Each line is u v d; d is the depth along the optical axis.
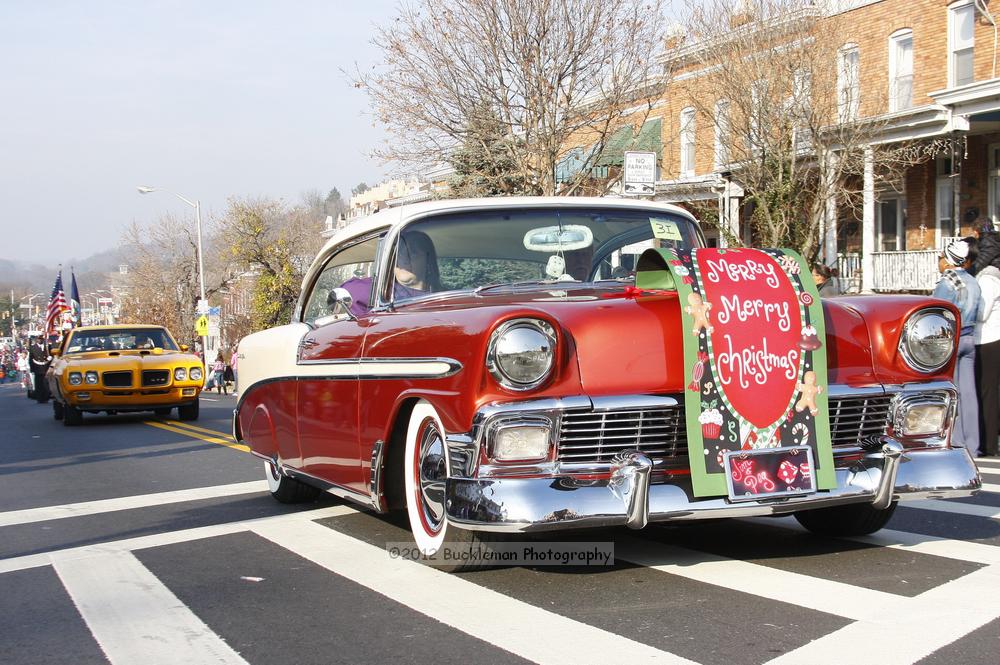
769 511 4.06
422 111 22.23
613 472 3.89
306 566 4.84
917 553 4.64
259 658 3.49
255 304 55.06
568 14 21.81
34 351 24.95
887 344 4.39
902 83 22.92
